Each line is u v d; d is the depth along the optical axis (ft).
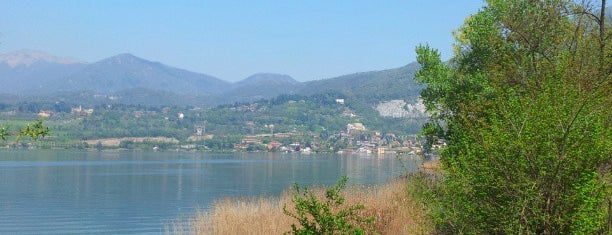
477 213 30.99
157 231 153.17
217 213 81.35
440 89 65.00
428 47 68.23
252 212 78.07
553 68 37.45
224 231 72.33
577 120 29.27
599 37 41.70
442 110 61.57
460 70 65.62
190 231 81.00
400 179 69.92
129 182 320.91
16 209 202.18
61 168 433.07
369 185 80.38
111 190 275.39
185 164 517.55
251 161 584.81
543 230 29.30
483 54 62.23
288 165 496.64
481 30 61.11
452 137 48.78
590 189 28.02
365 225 49.01
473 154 31.45
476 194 30.96
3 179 329.31
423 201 36.01
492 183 29.68
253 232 69.87
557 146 28.81
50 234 152.76
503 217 29.53
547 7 51.72
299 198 34.32
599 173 30.30
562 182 28.78
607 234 29.07
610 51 39.37
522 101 31.63
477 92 58.90
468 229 31.60
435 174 36.99
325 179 327.67
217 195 245.24
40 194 255.09
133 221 173.99
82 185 301.43
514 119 30.94
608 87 34.50
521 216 28.68
